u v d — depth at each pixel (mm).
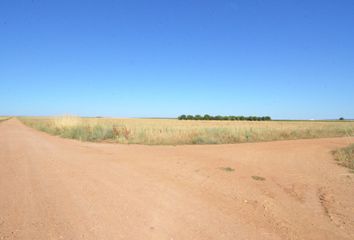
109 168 8094
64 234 3738
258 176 7520
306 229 4141
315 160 10609
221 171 7973
